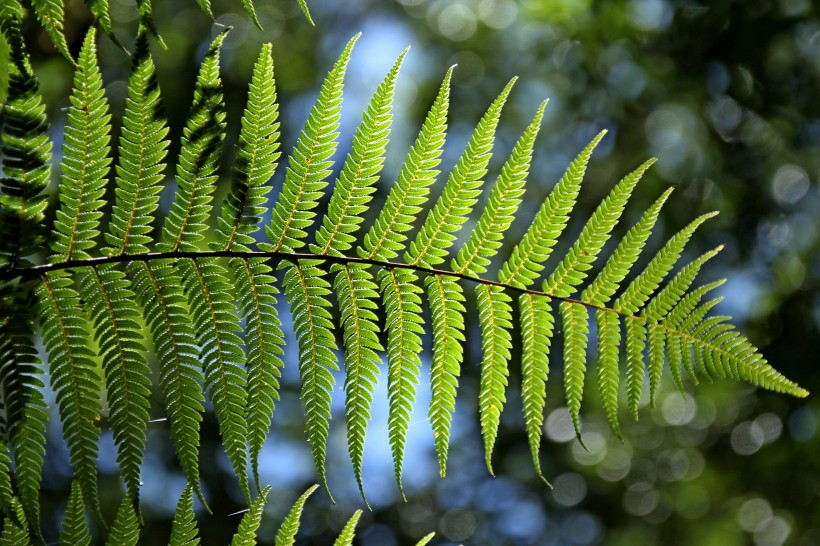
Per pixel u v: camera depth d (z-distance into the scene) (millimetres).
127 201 1743
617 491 7801
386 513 8156
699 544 7195
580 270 2018
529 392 2031
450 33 7457
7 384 1672
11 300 1689
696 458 7211
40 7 1634
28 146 1612
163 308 1796
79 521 1838
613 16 6191
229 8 6988
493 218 1941
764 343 5910
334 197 1861
